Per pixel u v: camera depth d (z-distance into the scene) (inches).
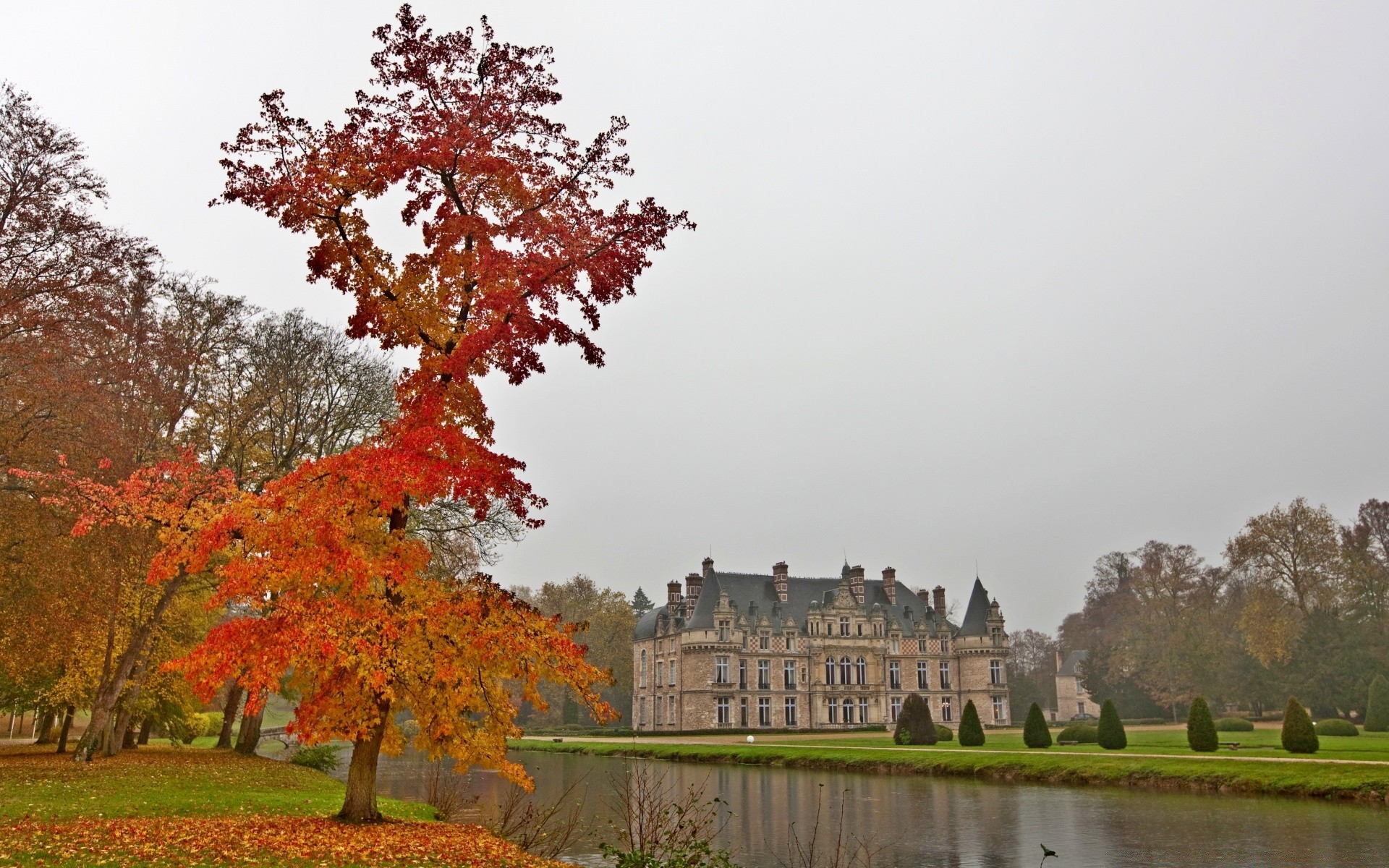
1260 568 2635.3
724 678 3499.0
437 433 581.3
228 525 576.4
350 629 548.4
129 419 1002.7
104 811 736.3
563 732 3875.5
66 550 909.8
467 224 619.5
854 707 3646.7
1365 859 871.7
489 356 644.7
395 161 605.6
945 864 915.4
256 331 1380.4
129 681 1380.4
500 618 603.2
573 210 677.3
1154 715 3656.5
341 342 1508.4
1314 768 1364.4
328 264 634.8
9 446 877.8
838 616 3700.8
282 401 1371.8
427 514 1476.4
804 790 1592.0
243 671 591.2
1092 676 3885.3
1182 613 3238.2
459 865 551.8
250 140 622.5
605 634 4279.0
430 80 643.5
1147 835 1039.6
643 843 652.1
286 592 590.9
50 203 925.2
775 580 3828.7
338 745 2519.7
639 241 673.6
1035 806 1317.7
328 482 575.2
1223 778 1396.4
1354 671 2598.4
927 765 1876.2
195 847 539.5
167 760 1343.5
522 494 605.3
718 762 2295.8
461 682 584.4
